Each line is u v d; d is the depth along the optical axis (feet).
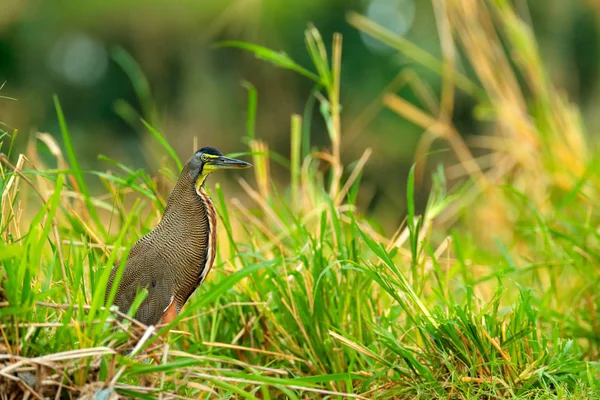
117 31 113.29
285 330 30.71
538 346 28.76
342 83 115.34
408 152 104.63
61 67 114.62
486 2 56.90
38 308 25.17
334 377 24.89
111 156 104.01
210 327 30.91
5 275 23.86
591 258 35.99
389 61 114.11
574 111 49.24
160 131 41.98
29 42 112.37
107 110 114.01
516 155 47.98
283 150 111.14
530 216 43.96
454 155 99.30
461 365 27.96
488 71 48.34
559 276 37.06
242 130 109.91
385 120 108.99
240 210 35.17
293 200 37.73
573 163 46.57
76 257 30.42
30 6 112.37
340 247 30.40
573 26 103.19
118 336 23.53
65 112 113.09
